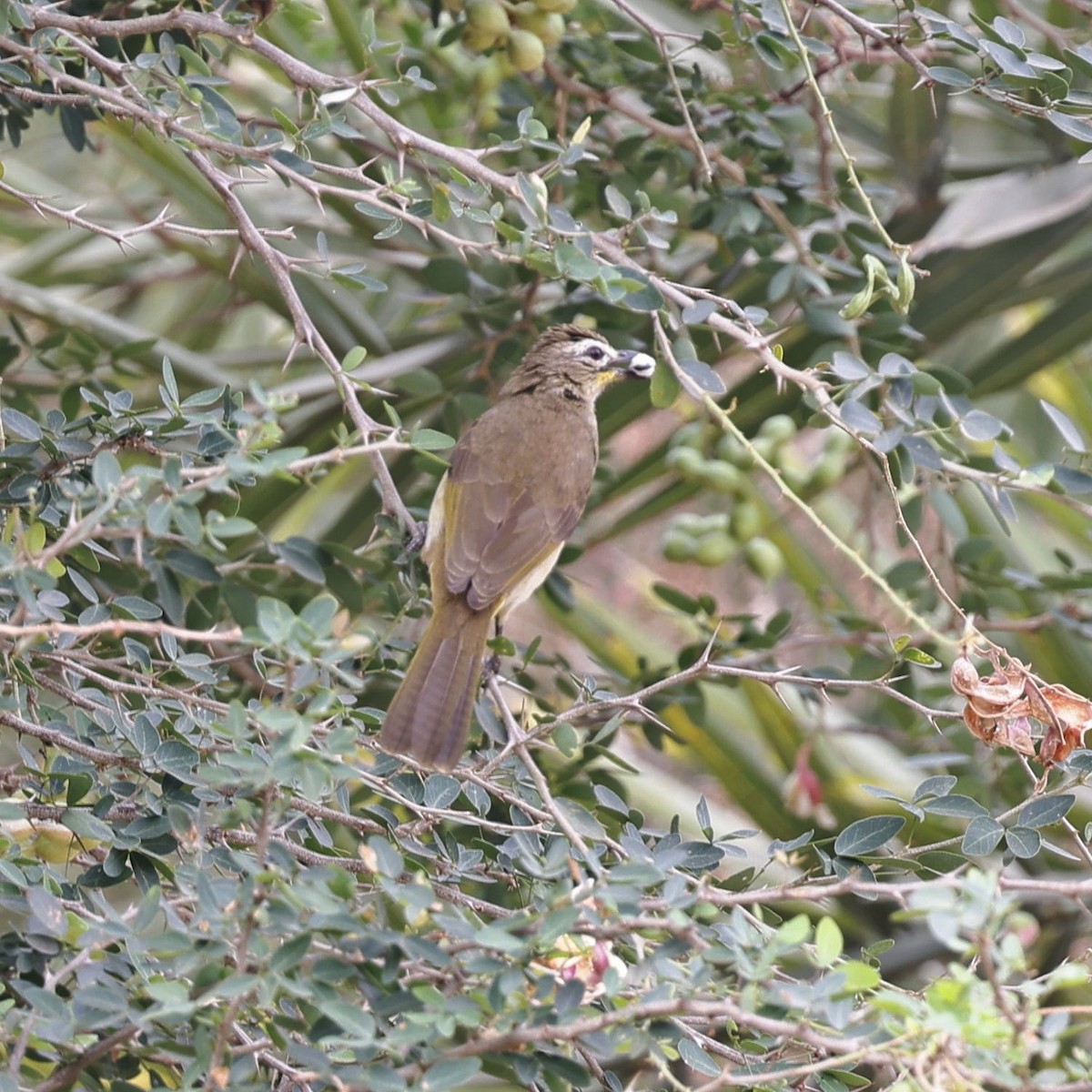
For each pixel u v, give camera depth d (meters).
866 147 13.28
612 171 11.43
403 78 8.67
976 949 5.85
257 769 5.70
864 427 8.20
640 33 11.08
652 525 18.09
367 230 12.79
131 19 9.92
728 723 14.09
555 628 17.27
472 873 8.00
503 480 10.18
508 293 11.14
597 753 9.42
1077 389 15.73
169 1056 6.20
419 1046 5.77
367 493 12.09
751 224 10.51
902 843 13.28
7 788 7.46
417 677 8.56
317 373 13.77
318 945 5.95
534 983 5.71
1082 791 13.15
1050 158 12.73
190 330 15.48
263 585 9.81
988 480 8.35
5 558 6.15
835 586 14.01
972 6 12.09
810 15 9.81
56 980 5.73
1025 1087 5.41
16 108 10.20
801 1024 5.41
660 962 5.84
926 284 12.45
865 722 14.20
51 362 11.68
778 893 6.38
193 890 6.51
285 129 8.37
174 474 6.23
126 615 7.73
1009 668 7.45
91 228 8.16
